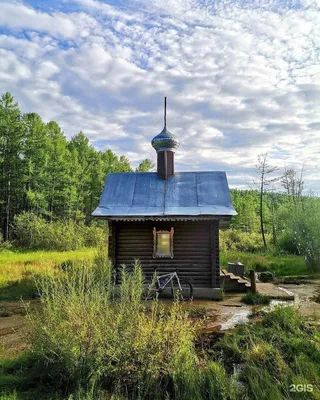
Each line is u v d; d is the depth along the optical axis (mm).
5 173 41625
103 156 64875
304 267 18141
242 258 20422
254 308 10180
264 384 4598
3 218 41938
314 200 21938
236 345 6035
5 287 12461
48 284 6570
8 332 7855
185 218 11945
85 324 5008
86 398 4195
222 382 4535
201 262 12375
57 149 46906
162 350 4934
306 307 10016
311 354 5582
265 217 44250
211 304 10836
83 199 53406
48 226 31359
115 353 4801
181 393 4414
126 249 12695
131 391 4582
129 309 5418
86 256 19281
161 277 11578
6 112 41750
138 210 12578
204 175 14625
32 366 5164
